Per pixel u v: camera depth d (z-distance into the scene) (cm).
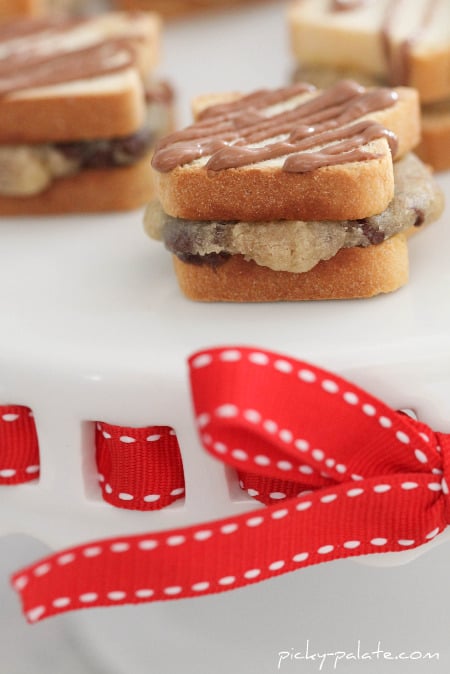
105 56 40
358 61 40
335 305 32
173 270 34
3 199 38
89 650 35
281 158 32
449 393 30
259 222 32
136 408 30
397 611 33
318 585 33
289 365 29
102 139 38
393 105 34
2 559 38
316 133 33
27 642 36
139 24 43
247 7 54
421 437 30
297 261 32
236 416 28
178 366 30
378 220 32
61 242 36
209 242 32
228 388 28
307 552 30
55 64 40
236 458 29
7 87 38
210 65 47
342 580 33
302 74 41
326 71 41
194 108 37
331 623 33
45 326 32
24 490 32
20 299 33
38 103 37
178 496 31
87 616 35
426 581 33
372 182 31
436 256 34
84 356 31
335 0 42
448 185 38
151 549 29
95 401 30
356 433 29
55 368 30
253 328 31
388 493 30
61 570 29
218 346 30
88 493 31
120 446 31
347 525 30
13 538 38
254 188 32
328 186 31
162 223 34
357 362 30
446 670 34
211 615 34
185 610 34
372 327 31
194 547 29
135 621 35
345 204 32
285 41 49
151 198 39
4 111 37
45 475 31
